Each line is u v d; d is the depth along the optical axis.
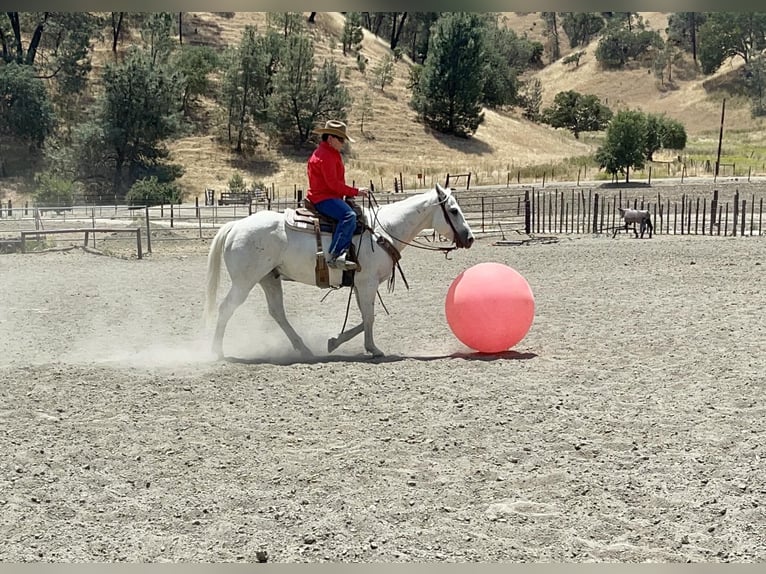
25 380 8.86
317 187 9.73
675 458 6.92
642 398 8.32
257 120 68.88
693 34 124.00
